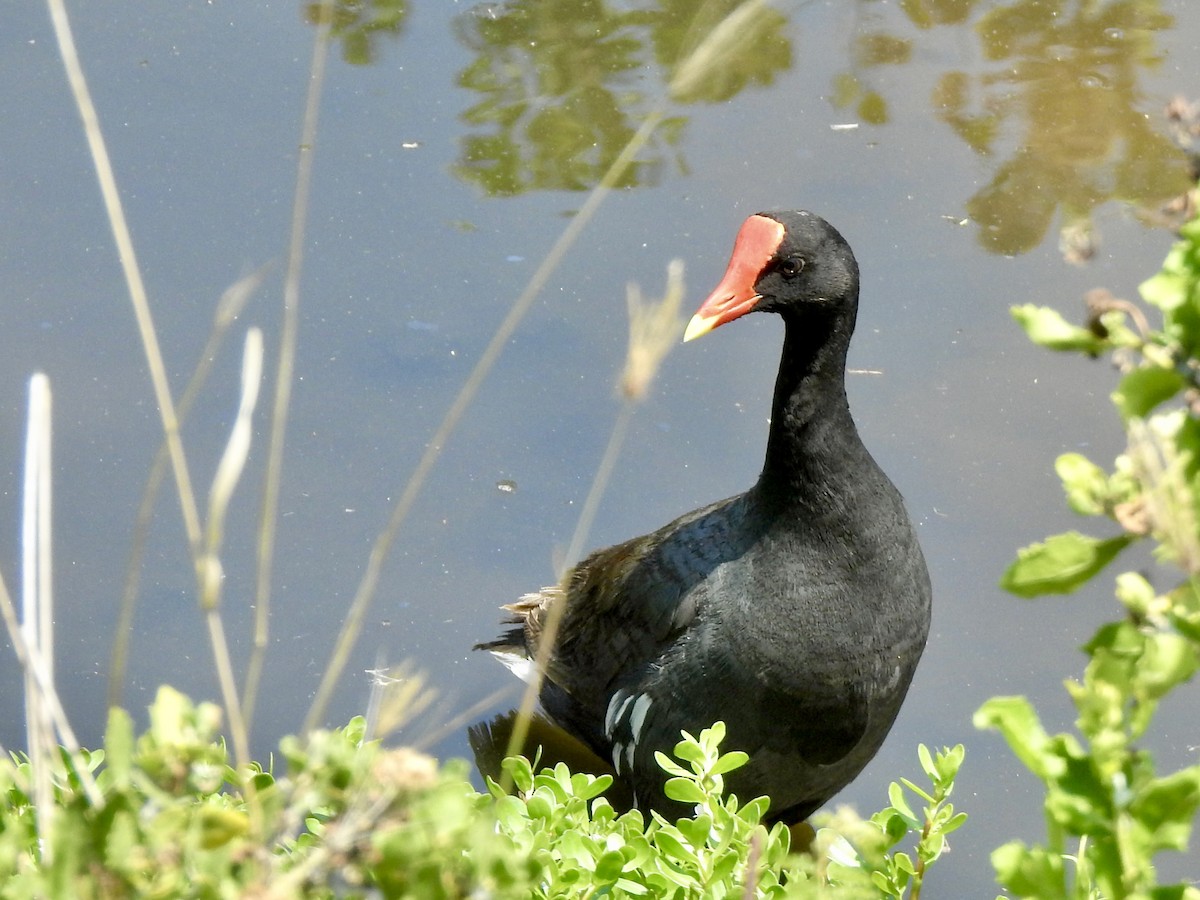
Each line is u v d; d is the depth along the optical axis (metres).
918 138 15.27
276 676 10.61
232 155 14.86
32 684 3.79
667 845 5.40
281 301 13.36
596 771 10.80
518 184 14.73
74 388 12.47
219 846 3.67
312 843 4.98
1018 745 3.51
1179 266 3.35
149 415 12.34
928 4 17.31
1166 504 3.09
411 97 15.77
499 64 16.30
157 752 3.74
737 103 15.84
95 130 3.98
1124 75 16.00
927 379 12.75
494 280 13.66
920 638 9.06
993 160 14.96
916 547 9.01
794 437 8.70
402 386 12.69
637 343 4.18
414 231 14.14
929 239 14.09
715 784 5.92
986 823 9.65
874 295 13.55
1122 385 3.32
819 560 8.75
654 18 16.95
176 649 10.74
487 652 10.84
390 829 3.53
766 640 8.85
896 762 10.19
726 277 8.88
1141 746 9.86
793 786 9.37
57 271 13.50
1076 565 3.33
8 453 12.05
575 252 13.95
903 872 5.54
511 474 12.02
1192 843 9.30
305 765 3.76
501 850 3.76
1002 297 13.45
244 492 11.91
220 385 12.61
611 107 15.72
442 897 3.59
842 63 16.44
